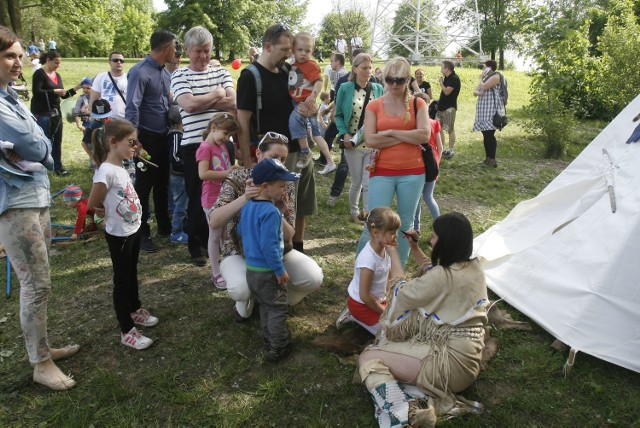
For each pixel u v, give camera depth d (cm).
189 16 3991
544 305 343
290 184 349
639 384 292
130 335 323
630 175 348
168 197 555
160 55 450
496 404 278
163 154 476
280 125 383
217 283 371
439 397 258
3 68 244
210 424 264
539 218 446
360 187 550
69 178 699
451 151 906
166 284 410
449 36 3095
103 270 438
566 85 966
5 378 299
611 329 305
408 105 362
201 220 420
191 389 289
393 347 270
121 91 594
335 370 304
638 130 369
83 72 2108
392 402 247
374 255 313
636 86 1194
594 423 265
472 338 260
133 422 264
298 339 336
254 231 294
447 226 259
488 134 839
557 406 277
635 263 306
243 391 287
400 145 367
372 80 602
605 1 2033
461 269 260
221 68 434
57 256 466
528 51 1023
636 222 314
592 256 328
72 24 3497
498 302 381
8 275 400
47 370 289
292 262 341
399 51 3725
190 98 398
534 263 370
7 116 243
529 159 939
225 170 383
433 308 261
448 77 873
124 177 309
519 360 315
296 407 276
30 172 261
